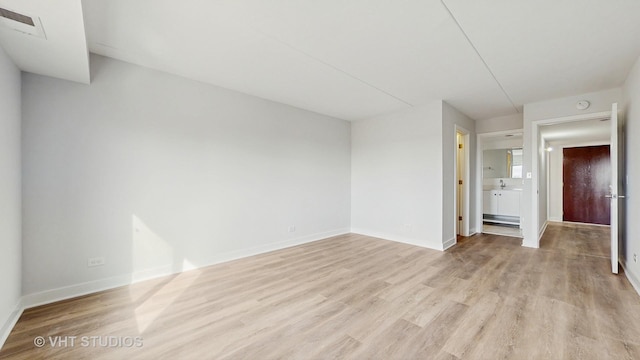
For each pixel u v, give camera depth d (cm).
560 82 336
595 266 330
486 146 709
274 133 412
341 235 518
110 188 269
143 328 196
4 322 186
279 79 329
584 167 656
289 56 270
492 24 215
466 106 445
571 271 312
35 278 231
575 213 667
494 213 664
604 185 633
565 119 393
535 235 421
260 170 394
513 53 263
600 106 366
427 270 318
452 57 272
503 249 412
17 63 212
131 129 281
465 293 254
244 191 375
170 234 307
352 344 177
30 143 229
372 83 341
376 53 264
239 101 371
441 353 167
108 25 214
